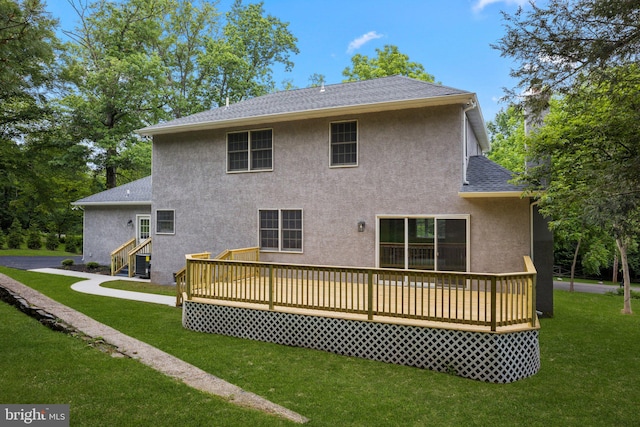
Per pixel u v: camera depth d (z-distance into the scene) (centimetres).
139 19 2723
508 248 1002
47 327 748
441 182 1050
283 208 1235
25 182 2091
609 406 571
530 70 647
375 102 1066
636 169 595
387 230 1109
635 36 548
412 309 784
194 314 889
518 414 533
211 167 1359
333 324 759
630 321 1148
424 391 593
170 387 518
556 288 2119
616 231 667
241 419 449
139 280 1555
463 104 1034
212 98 3183
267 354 736
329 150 1173
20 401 452
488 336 648
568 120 912
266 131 1269
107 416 432
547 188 919
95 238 2028
